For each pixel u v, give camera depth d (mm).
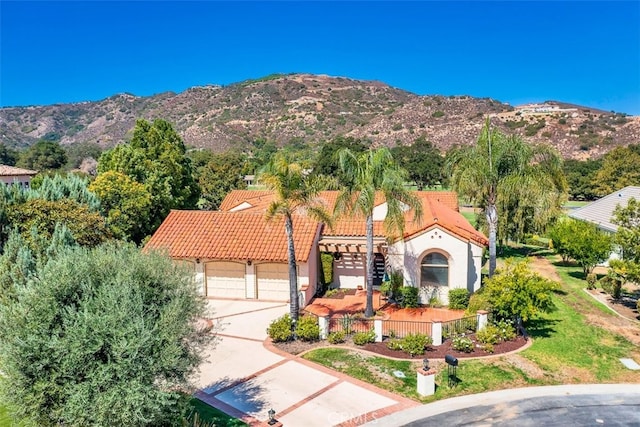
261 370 18344
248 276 28016
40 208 24266
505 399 16047
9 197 25641
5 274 15672
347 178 23172
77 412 10164
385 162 22594
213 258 27625
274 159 21938
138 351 10633
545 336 21453
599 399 16031
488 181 25906
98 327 10461
